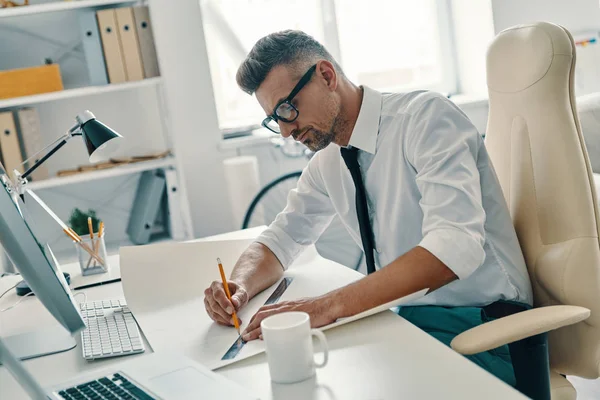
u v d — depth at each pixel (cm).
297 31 141
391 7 384
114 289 161
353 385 94
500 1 365
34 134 299
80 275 177
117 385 99
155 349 118
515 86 145
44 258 107
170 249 172
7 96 289
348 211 163
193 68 343
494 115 153
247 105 368
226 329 124
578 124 138
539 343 114
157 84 316
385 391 91
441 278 121
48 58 320
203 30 342
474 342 108
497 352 134
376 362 100
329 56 144
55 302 107
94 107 333
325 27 371
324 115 143
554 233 138
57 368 116
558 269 135
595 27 378
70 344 125
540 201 140
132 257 169
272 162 359
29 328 139
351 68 383
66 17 321
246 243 173
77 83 327
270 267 152
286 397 93
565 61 136
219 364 107
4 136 292
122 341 123
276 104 139
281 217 166
